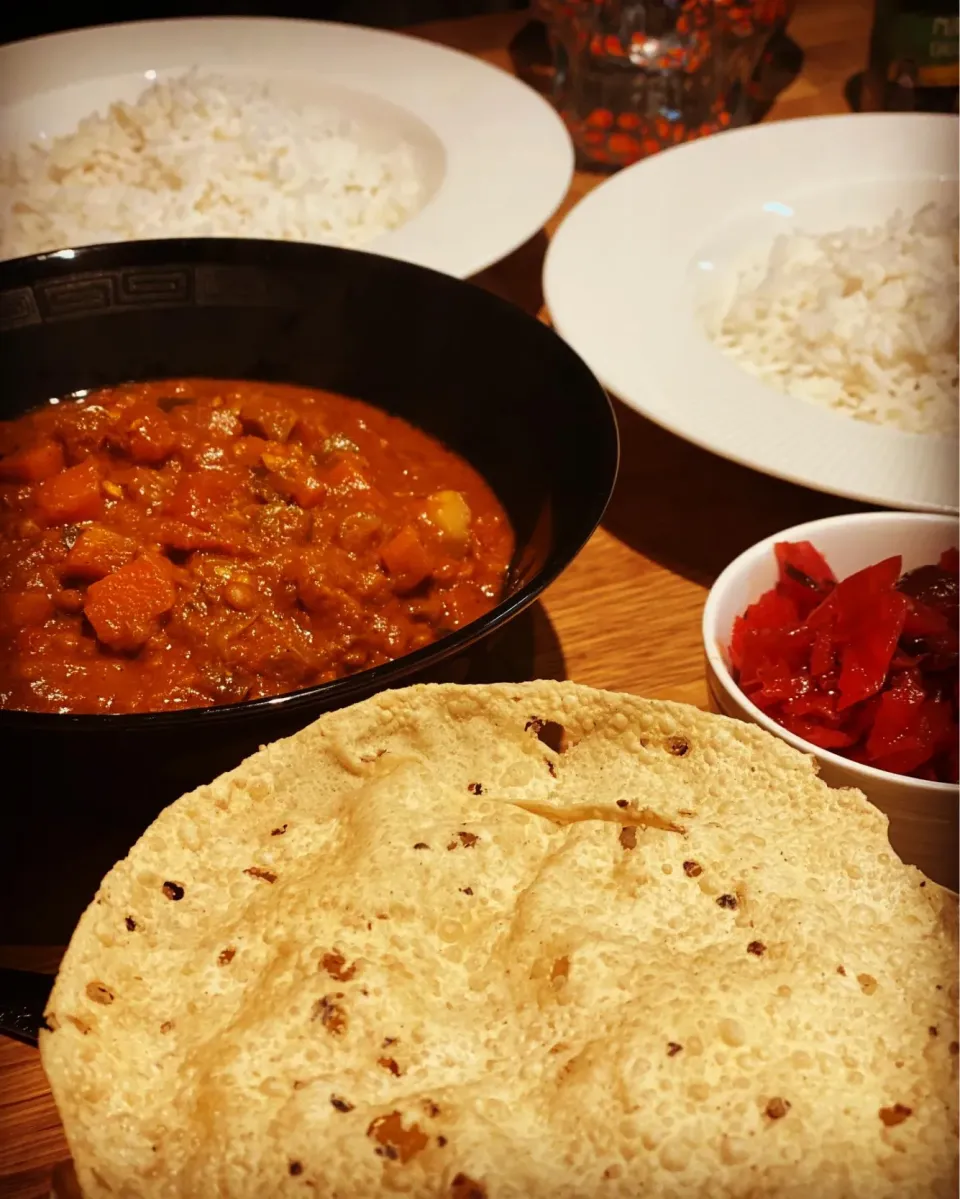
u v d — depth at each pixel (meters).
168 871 0.21
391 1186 0.17
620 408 0.45
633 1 0.54
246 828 0.22
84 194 0.49
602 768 0.23
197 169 0.50
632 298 0.44
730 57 0.56
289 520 0.34
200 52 0.59
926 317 0.42
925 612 0.29
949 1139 0.17
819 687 0.29
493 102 0.55
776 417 0.38
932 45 0.56
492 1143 0.17
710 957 0.19
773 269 0.47
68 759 0.24
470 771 0.23
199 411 0.38
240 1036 0.18
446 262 0.44
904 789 0.26
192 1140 0.17
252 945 0.20
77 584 0.33
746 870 0.20
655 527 0.40
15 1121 0.25
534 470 0.35
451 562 0.35
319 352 0.40
